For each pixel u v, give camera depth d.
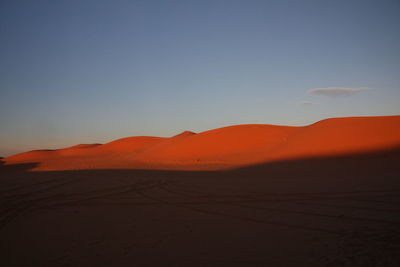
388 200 8.60
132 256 4.83
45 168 37.41
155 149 59.34
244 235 5.84
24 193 12.18
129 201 10.23
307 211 7.75
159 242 5.55
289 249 4.93
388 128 30.34
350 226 6.14
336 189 11.02
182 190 12.51
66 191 12.66
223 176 18.86
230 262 4.44
